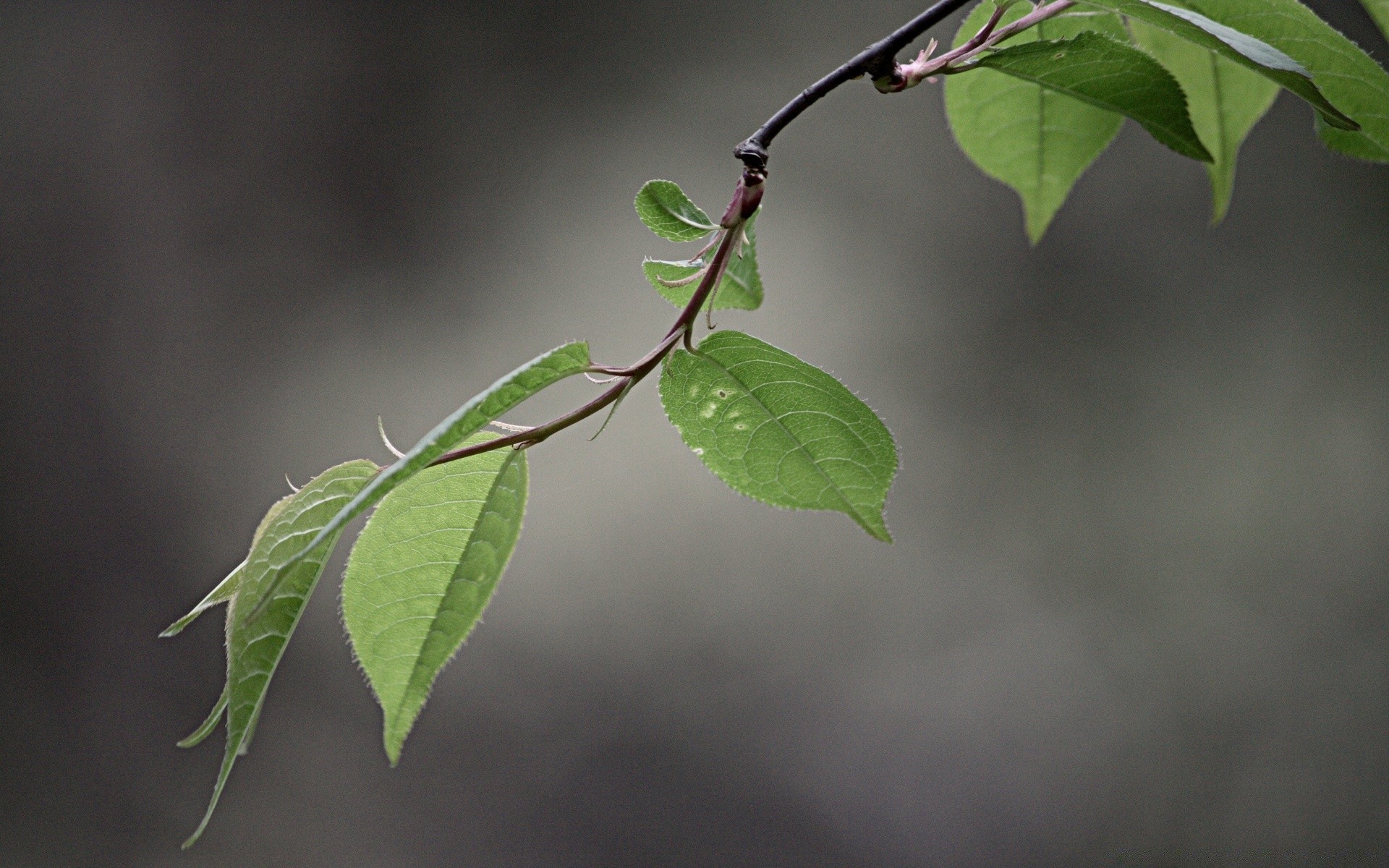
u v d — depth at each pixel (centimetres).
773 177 639
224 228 632
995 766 571
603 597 591
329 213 637
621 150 642
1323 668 565
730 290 89
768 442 94
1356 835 545
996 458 610
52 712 572
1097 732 575
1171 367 609
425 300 634
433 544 82
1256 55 84
